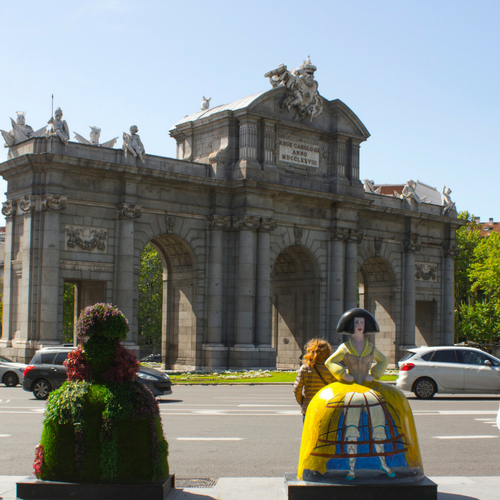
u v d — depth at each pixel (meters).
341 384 12.53
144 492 12.43
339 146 64.81
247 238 58.44
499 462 17.42
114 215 53.88
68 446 12.67
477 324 103.19
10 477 14.84
